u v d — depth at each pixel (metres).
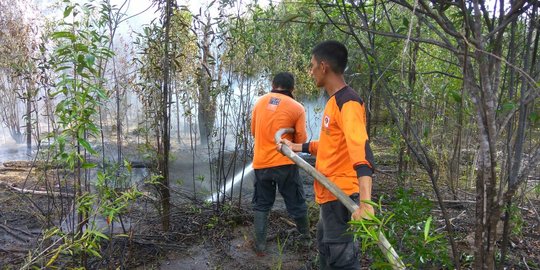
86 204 2.36
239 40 4.23
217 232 4.10
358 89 4.47
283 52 5.25
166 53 3.73
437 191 2.03
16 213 4.29
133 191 2.52
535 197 4.78
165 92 3.79
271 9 4.30
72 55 2.27
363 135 2.18
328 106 2.46
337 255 2.50
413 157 5.59
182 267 3.51
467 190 5.38
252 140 5.29
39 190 4.76
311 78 6.10
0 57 5.59
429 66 4.45
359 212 1.96
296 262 3.64
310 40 5.38
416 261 2.50
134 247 3.65
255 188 3.78
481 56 1.54
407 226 2.65
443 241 2.89
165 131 3.87
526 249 3.69
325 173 2.48
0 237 3.80
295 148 2.81
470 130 5.55
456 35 1.57
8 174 5.66
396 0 1.72
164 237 3.88
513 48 1.91
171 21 3.93
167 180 3.94
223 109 4.54
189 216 4.38
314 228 4.19
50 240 3.35
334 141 2.42
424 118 4.59
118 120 4.97
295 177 3.68
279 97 3.64
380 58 3.30
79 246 2.31
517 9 1.55
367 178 2.07
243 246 3.90
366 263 3.31
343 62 2.43
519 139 1.83
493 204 1.70
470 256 3.26
